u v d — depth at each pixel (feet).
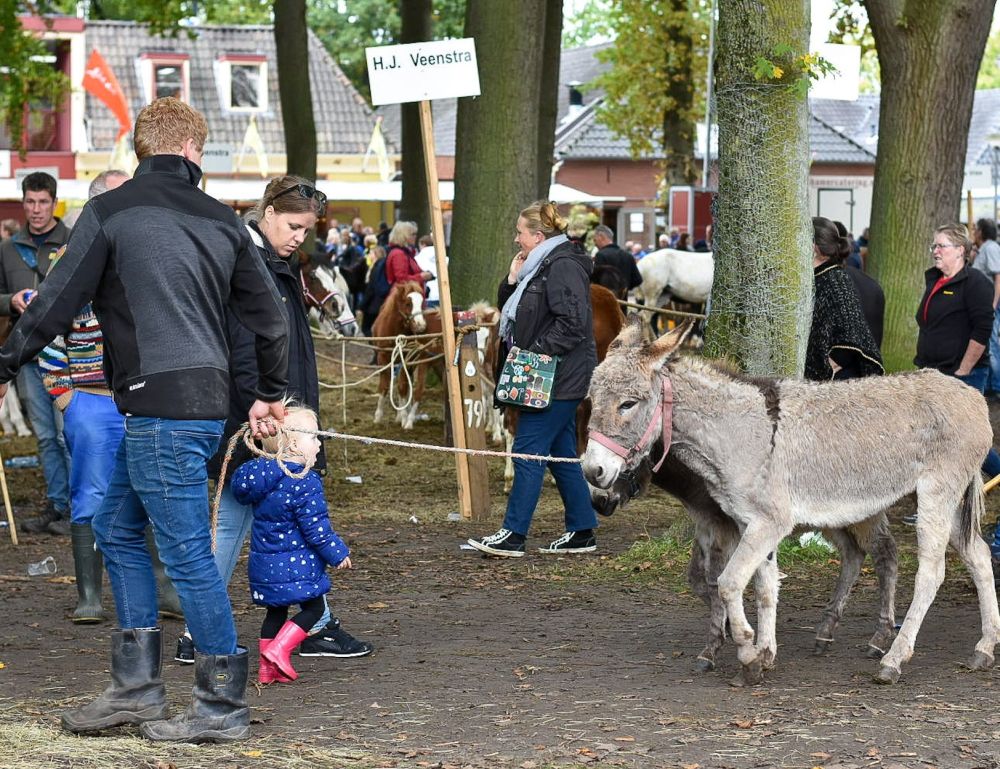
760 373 29.71
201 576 16.48
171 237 16.17
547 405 29.40
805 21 29.43
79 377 23.67
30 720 17.47
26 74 79.36
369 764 15.62
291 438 20.13
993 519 34.50
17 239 31.53
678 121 118.21
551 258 29.81
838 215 127.85
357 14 200.75
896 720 17.56
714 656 20.75
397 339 48.42
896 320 44.86
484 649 22.30
